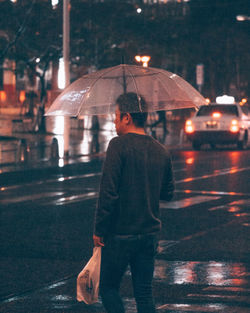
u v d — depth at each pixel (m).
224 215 14.34
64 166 24.17
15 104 75.12
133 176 5.66
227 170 23.62
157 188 5.81
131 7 47.00
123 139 5.71
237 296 8.02
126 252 5.71
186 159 27.95
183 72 59.84
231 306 7.48
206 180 20.67
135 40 44.47
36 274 9.37
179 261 10.09
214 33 62.47
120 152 5.64
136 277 5.86
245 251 10.80
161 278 9.09
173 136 41.16
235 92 64.44
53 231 12.49
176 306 7.47
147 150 5.75
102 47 43.00
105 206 5.56
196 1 68.12
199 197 17.08
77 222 13.45
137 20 47.53
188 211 14.87
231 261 10.09
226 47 63.16
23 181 20.67
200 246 11.16
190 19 62.56
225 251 10.78
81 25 41.72
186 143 36.72
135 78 6.25
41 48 39.41
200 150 33.41
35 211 14.84
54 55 39.62
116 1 43.44
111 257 5.72
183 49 53.72
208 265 9.84
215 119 32.97
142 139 5.77
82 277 5.71
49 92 67.56
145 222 5.71
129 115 5.84
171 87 6.32
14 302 7.94
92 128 44.31
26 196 17.27
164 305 7.52
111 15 43.06
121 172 5.65
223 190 18.44
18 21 37.06
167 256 10.42
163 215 14.31
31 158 26.92
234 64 64.31
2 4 37.03
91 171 23.53
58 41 38.78
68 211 14.84
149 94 6.20
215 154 30.80
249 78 64.62
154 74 6.34
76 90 6.32
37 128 41.00
